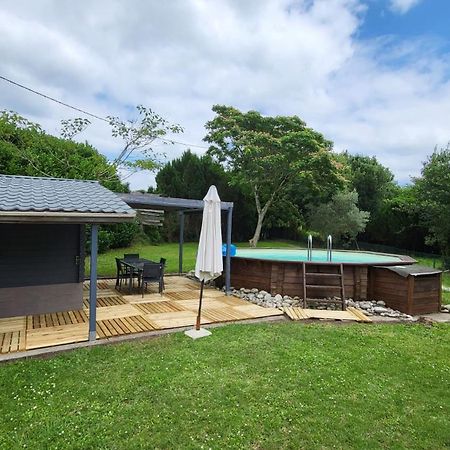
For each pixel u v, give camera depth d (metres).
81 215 5.32
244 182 21.81
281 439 3.23
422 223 17.72
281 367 4.67
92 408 3.62
